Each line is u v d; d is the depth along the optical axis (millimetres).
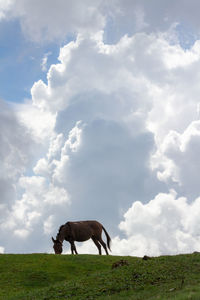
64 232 33781
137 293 18562
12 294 22688
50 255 30953
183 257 24016
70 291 20938
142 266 23031
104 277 22391
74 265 28250
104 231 36438
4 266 27938
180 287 17562
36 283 24766
